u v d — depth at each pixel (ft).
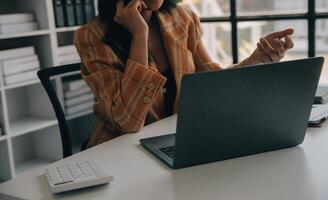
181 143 3.22
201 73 3.02
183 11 5.78
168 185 3.04
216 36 9.52
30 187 3.12
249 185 2.97
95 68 4.65
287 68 3.33
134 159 3.59
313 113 4.40
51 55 9.04
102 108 4.66
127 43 4.85
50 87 5.17
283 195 2.79
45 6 8.84
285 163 3.33
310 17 8.46
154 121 5.10
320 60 3.45
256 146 3.53
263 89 3.31
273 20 8.93
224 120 3.28
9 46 9.25
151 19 5.45
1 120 8.40
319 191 2.82
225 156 3.44
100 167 3.33
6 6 9.28
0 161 8.70
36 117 9.66
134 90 4.27
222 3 9.43
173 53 5.34
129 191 2.97
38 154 10.09
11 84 8.41
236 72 3.14
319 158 3.40
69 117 9.46
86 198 2.90
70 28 9.29
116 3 4.89
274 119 3.49
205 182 3.05
